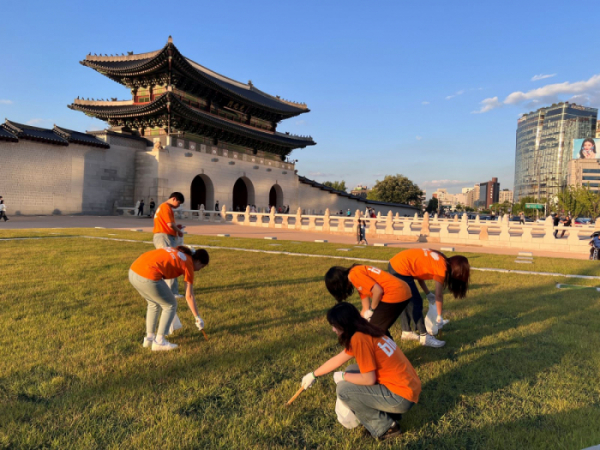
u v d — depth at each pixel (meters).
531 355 4.96
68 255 12.40
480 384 4.20
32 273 9.41
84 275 9.31
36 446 2.98
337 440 3.19
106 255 12.52
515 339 5.53
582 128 150.88
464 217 23.11
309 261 12.67
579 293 8.68
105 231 20.98
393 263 5.39
